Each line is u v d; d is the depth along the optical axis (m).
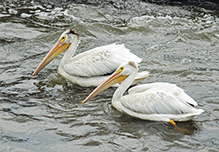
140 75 12.38
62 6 20.38
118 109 11.21
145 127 10.36
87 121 10.60
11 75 13.34
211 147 9.42
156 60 14.88
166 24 18.56
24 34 16.97
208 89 12.54
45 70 13.96
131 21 18.78
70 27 17.83
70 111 11.12
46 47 15.95
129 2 21.28
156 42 16.77
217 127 10.34
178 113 10.37
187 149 9.35
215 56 15.34
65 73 13.29
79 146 9.41
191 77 13.45
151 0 21.70
